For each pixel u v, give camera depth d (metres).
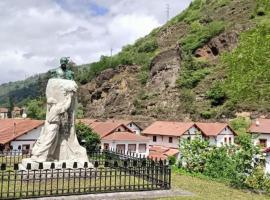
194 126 55.44
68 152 15.80
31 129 38.88
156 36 115.06
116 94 92.56
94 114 91.88
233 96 27.31
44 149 15.20
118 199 12.24
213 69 82.56
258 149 18.56
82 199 11.95
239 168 17.98
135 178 14.91
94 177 14.59
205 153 20.98
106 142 49.88
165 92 84.00
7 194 11.57
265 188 16.42
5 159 20.25
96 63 107.38
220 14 101.06
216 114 70.00
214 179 17.81
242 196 14.31
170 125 58.00
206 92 76.75
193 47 90.94
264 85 25.19
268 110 62.94
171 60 89.75
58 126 15.66
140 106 84.25
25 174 13.05
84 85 103.19
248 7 94.38
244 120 63.41
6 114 91.19
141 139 51.47
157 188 13.57
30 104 70.88
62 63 16.45
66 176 14.64
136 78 94.94
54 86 15.77
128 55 108.12
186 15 113.75
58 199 11.77
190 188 14.84
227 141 55.88
